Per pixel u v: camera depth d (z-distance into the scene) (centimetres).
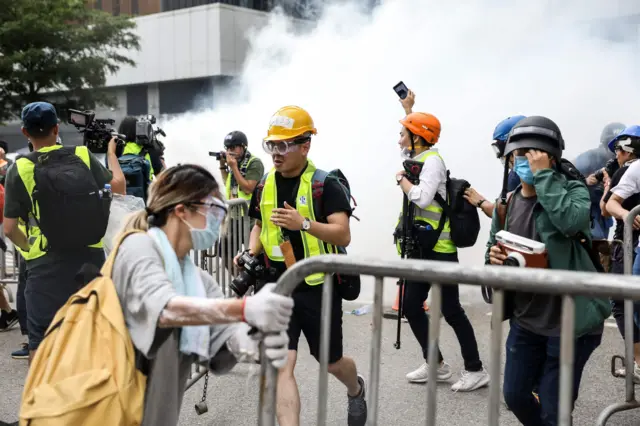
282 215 339
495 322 182
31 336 382
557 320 294
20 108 2716
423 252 473
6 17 2598
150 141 625
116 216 381
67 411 193
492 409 184
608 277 167
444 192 470
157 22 3262
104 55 2941
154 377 209
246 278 335
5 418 433
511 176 422
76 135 3011
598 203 566
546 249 298
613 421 418
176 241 225
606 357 541
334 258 201
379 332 199
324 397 211
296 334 349
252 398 459
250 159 690
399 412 434
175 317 200
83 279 234
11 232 376
